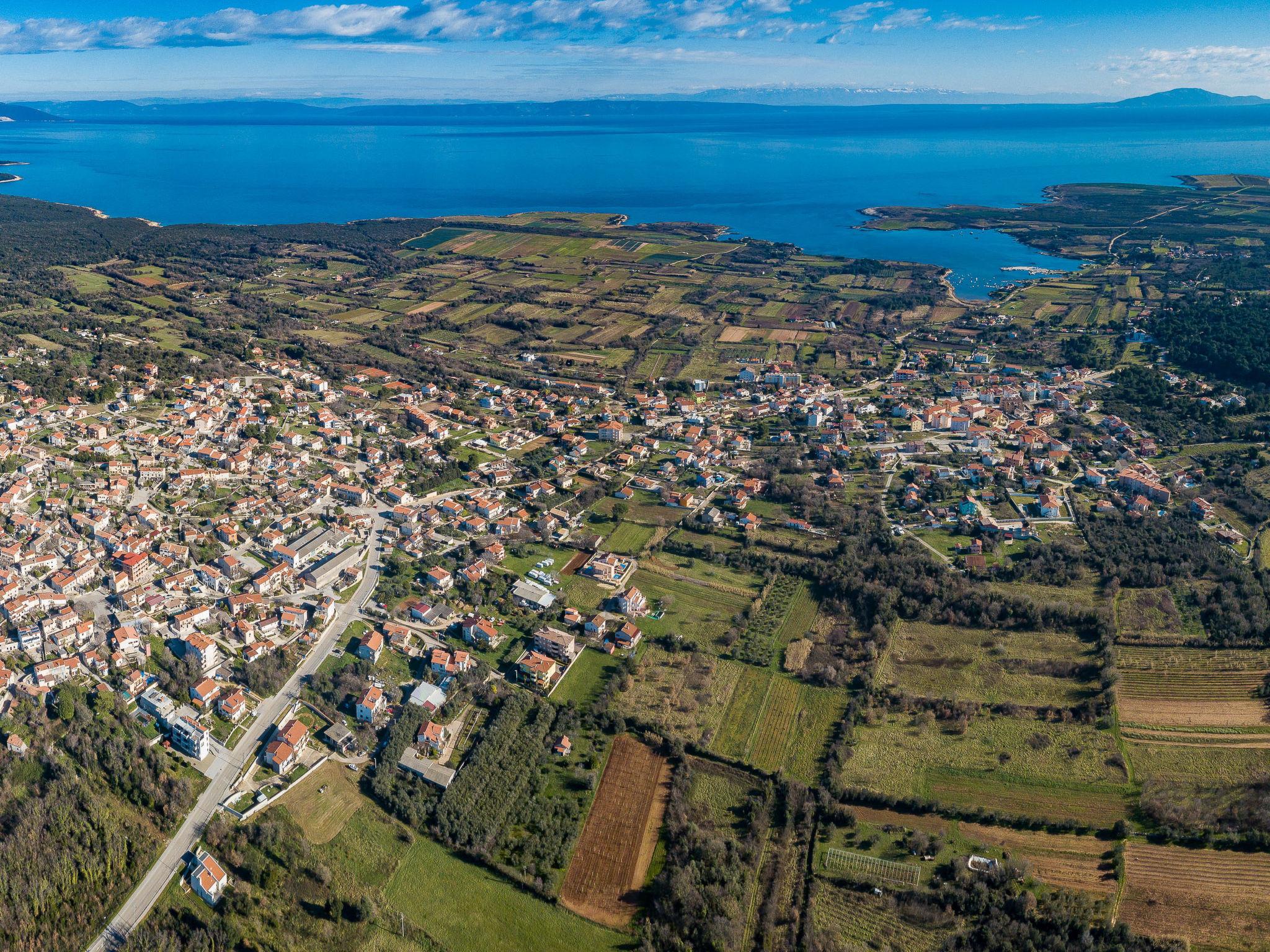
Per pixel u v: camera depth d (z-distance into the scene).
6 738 161.88
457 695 178.38
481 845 146.12
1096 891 139.12
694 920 133.38
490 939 132.75
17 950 129.12
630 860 146.25
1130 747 167.62
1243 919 133.75
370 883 140.62
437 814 151.38
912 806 155.25
